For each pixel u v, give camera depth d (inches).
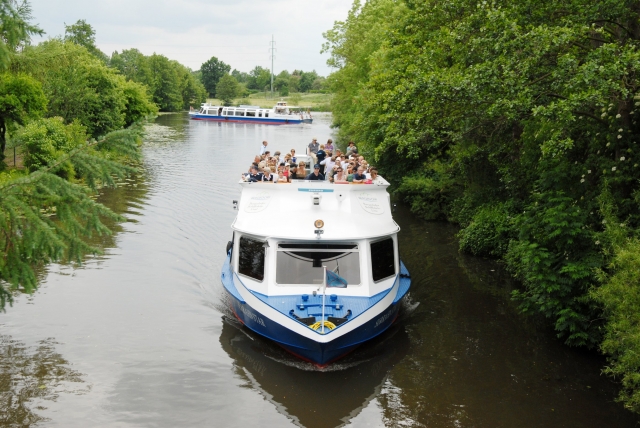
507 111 537.6
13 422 374.0
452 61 735.1
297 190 549.3
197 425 378.0
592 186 542.0
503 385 432.8
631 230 458.0
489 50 571.5
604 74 477.7
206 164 1515.7
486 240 747.4
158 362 459.8
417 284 655.1
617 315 393.1
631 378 357.7
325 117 4077.3
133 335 504.1
